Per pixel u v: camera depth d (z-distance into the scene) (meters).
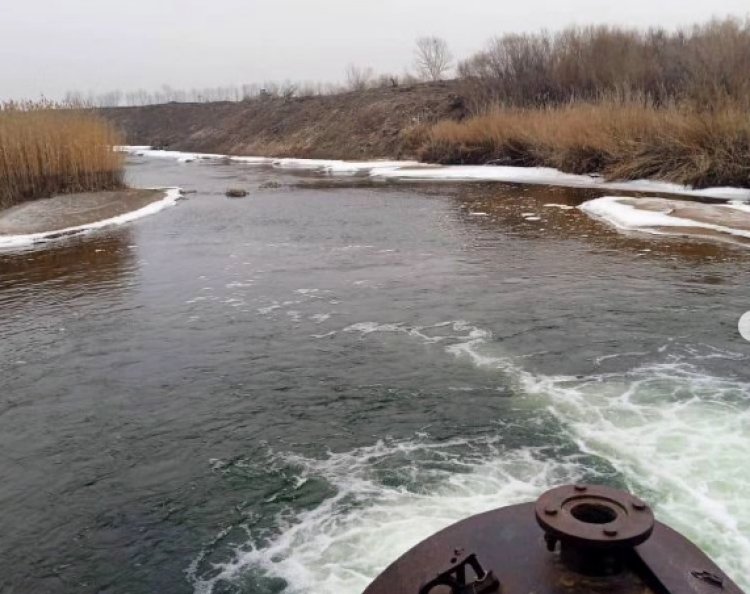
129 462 4.73
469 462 4.43
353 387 5.75
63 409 5.63
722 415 4.88
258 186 24.11
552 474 4.20
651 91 25.78
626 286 8.40
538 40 33.75
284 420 5.23
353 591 3.26
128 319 8.06
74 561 3.71
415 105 38.22
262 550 3.66
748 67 20.59
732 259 9.57
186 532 3.89
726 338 6.47
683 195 16.28
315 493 4.18
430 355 6.38
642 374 5.70
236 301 8.62
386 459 4.54
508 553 2.13
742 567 3.24
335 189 22.02
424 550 2.23
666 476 4.09
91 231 14.73
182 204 19.25
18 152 17.50
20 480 4.56
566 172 22.52
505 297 8.18
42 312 8.52
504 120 26.91
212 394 5.77
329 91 68.19
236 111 59.09
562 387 5.52
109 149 20.34
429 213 15.55
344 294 8.71
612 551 1.86
